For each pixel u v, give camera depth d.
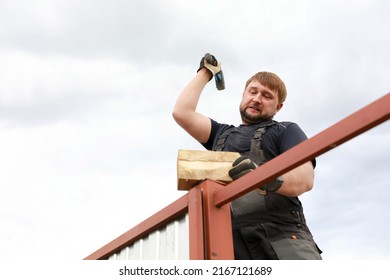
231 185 2.16
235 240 2.63
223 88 3.25
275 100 3.16
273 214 2.63
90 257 3.06
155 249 2.49
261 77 3.20
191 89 3.21
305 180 2.57
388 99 1.65
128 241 2.71
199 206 2.22
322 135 1.82
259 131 2.97
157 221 2.48
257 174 2.04
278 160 1.96
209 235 2.16
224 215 2.23
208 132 3.25
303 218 2.74
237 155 2.35
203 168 2.29
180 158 2.32
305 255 2.55
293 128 2.92
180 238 2.34
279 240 2.56
